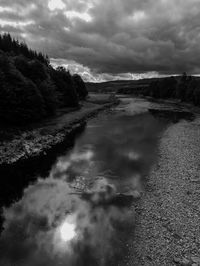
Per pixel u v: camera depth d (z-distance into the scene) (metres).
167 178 18.23
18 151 23.62
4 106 28.59
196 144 27.38
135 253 10.55
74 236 11.82
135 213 13.77
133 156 24.17
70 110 56.88
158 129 37.91
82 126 42.47
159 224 12.48
